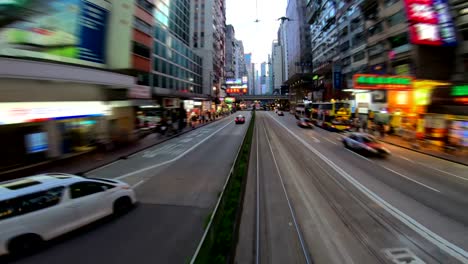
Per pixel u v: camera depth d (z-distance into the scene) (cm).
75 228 637
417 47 2569
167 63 4147
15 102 1189
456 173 1234
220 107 8356
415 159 1558
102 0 1733
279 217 754
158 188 1019
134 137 2248
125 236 642
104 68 1814
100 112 1803
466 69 2273
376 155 1670
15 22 1178
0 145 1211
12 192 554
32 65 1207
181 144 2177
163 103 4016
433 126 1852
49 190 605
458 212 783
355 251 578
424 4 2284
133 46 2244
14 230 527
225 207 686
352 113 3950
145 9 2441
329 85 6088
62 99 1464
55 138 1477
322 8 6444
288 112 9550
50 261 536
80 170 1267
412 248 589
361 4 3928
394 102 2597
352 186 1043
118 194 766
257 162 1494
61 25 1426
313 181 1115
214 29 7600
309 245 603
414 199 894
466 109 1614
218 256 451
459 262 537
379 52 3462
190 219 741
